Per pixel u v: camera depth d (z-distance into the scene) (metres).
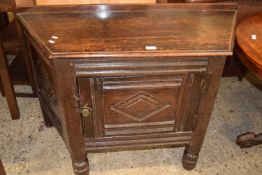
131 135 1.14
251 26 1.27
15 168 1.32
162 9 1.15
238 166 1.35
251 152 1.42
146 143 1.18
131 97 1.02
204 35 1.00
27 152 1.39
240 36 1.18
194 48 0.92
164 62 0.93
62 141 1.45
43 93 1.28
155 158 1.38
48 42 0.93
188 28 1.04
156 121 1.11
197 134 1.15
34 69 1.25
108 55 0.88
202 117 1.09
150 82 0.98
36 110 1.62
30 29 1.00
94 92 0.98
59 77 0.92
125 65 0.92
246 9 1.55
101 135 1.13
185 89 1.01
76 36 0.96
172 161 1.37
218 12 1.15
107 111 1.05
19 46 1.39
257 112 1.66
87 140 1.13
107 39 0.95
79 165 1.21
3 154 1.38
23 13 1.09
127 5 1.13
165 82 0.99
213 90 1.01
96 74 0.93
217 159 1.38
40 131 1.50
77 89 0.97
